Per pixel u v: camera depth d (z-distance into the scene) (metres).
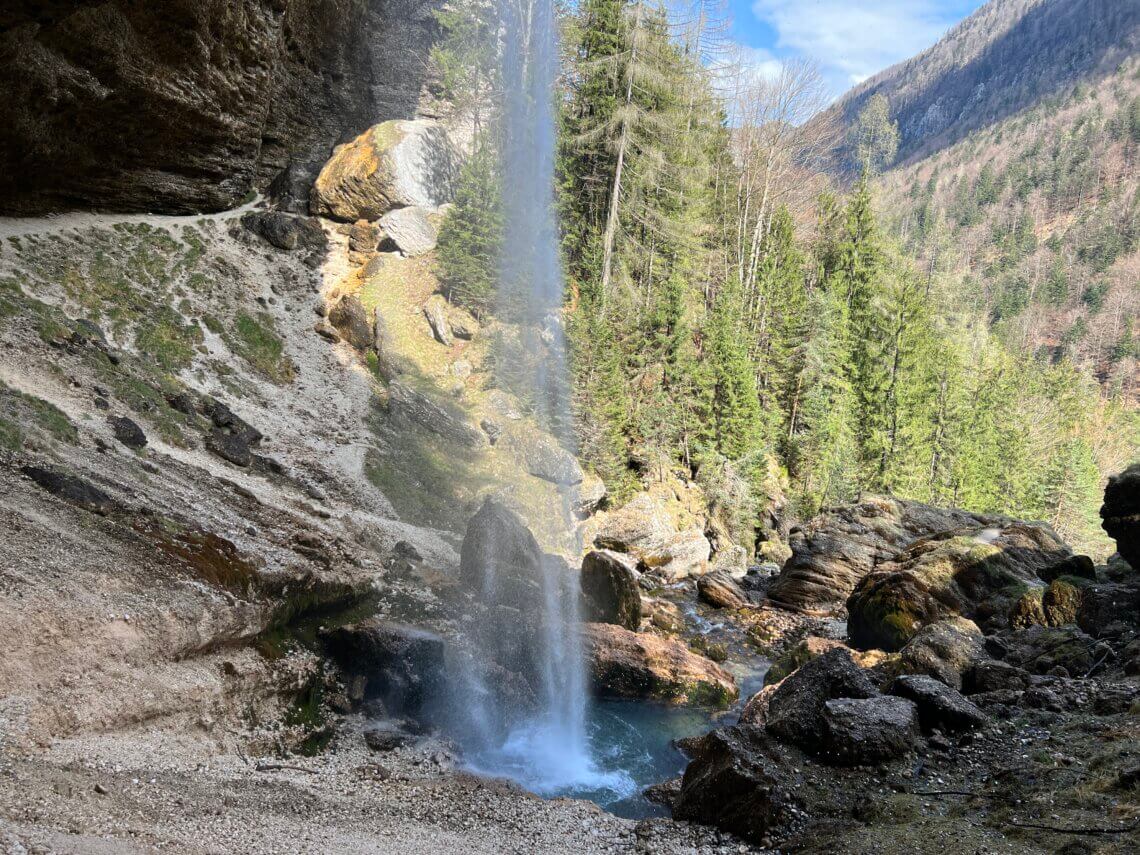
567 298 44.12
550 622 20.98
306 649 16.12
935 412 59.78
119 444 19.94
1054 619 16.09
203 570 14.94
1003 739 10.78
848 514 31.45
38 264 28.11
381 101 52.91
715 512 42.16
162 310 31.77
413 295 41.75
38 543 12.89
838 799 9.88
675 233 47.38
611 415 38.50
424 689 15.91
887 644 21.20
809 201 83.06
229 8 31.03
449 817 10.54
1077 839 7.78
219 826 7.86
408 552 23.98
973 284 138.75
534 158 45.88
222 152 38.19
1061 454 66.50
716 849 9.50
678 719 18.53
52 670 10.62
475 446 35.28
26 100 25.22
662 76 45.16
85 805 7.43
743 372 45.16
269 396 32.31
